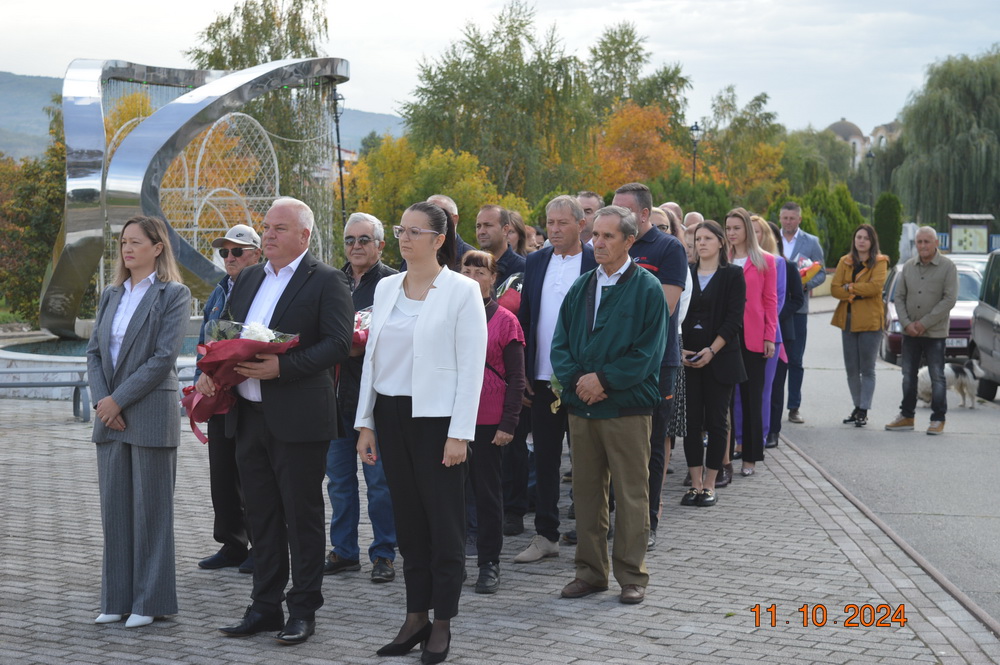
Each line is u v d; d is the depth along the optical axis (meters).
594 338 5.26
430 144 45.88
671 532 6.69
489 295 5.65
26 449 9.61
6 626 4.92
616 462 5.29
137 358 4.95
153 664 4.42
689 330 7.28
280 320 4.78
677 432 7.27
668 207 8.86
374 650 4.62
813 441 10.28
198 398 4.76
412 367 4.57
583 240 7.20
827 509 7.30
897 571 5.80
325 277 4.83
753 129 70.75
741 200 69.19
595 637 4.74
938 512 7.35
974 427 11.15
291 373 4.62
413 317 4.60
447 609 4.51
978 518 7.17
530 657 4.48
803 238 11.38
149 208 14.42
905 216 48.09
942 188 46.84
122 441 4.96
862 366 11.14
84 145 14.17
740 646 4.61
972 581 5.75
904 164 48.09
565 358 5.35
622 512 5.29
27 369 11.20
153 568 4.97
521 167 45.72
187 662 4.45
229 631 4.81
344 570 5.94
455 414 4.51
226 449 5.84
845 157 90.81
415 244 4.58
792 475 8.51
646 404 5.27
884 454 9.56
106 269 15.91
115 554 5.00
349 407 5.79
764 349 8.30
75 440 10.11
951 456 9.45
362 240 5.93
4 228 25.62
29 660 4.45
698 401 7.37
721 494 7.82
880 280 10.91
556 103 46.50
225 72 17.19
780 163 75.44
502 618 5.05
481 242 7.00
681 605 5.22
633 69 69.06
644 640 4.70
